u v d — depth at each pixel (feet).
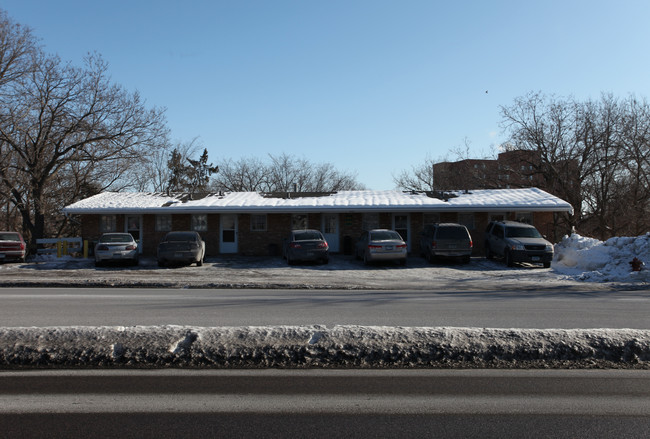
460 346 19.61
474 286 49.39
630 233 113.80
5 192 103.04
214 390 16.25
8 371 18.21
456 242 71.36
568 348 19.57
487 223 85.81
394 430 13.25
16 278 53.67
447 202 84.02
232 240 87.10
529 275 59.57
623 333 20.85
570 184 113.80
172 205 84.79
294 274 60.18
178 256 67.51
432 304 34.53
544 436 12.93
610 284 50.39
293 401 15.30
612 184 112.68
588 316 28.91
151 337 20.29
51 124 100.89
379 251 68.69
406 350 19.44
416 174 164.35
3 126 97.09
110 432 13.11
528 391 16.24
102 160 107.45
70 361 18.98
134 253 69.56
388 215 86.48
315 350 19.44
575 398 15.62
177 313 29.96
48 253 88.84
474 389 16.40
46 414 14.28
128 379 17.33
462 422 13.78
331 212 83.76
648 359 19.42
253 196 92.32
